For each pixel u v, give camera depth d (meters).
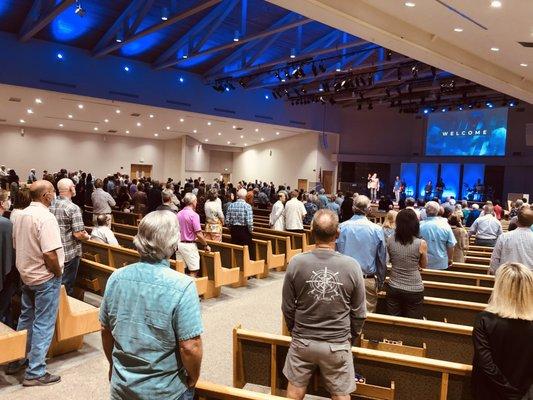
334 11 6.32
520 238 4.49
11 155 20.23
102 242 5.92
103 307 1.90
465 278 4.86
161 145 25.12
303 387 2.53
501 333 2.05
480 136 20.92
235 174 28.23
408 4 6.30
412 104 20.08
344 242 3.86
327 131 23.66
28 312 3.63
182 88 17.44
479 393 2.13
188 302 1.78
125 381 1.77
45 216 3.42
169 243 1.85
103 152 23.05
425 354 3.23
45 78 13.86
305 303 2.48
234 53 16.45
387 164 24.44
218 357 4.20
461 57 8.58
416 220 3.73
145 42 14.81
